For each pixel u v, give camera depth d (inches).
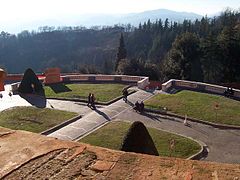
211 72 2748.5
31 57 7839.6
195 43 2682.1
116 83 1958.7
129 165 148.1
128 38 6668.3
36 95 1669.5
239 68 2600.9
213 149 1048.2
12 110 1376.7
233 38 2583.7
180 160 151.9
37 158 155.9
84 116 1360.7
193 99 1577.3
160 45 5172.2
